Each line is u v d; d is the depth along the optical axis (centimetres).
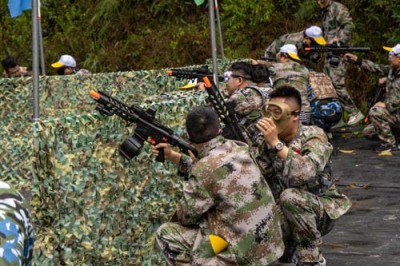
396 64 1096
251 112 676
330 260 658
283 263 616
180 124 621
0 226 198
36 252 496
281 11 1593
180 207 486
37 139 493
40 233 502
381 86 1154
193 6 1717
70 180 511
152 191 579
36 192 497
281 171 536
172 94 719
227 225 479
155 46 1681
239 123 623
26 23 1838
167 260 494
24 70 1223
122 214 553
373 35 1480
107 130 536
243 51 1574
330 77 1241
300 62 1070
